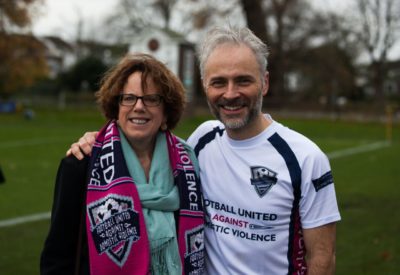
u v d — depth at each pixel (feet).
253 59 8.37
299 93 157.17
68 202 8.04
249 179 8.44
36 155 47.03
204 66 8.63
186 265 8.33
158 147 8.75
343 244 21.02
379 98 148.77
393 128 87.10
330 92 155.33
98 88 9.23
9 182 33.81
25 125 79.15
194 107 98.17
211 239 8.73
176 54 87.04
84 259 8.14
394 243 21.12
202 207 8.68
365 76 173.06
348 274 17.58
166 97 8.66
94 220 7.97
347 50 152.05
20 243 20.94
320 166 8.30
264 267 8.40
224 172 8.69
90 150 8.30
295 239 8.43
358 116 113.60
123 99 8.57
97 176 8.13
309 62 136.36
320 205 8.27
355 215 25.84
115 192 7.99
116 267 7.89
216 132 9.11
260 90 8.46
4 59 122.83
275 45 125.18
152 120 8.57
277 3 123.85
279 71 128.88
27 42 123.13
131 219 7.97
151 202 8.20
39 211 26.48
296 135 8.59
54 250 8.12
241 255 8.44
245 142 8.59
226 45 8.43
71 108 133.18
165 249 8.14
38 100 145.59
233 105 8.41
